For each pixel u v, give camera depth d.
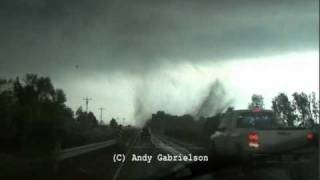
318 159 14.95
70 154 25.23
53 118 47.12
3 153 32.62
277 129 17.67
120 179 20.03
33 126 44.50
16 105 46.09
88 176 21.88
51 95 48.97
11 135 42.81
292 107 27.09
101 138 58.25
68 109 51.59
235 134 18.97
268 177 17.19
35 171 21.91
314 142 16.53
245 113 19.92
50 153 25.11
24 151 34.56
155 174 18.61
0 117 43.50
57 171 22.25
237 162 18.34
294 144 17.06
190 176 17.12
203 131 33.97
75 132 51.53
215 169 17.86
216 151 21.72
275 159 17.42
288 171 17.16
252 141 17.61
